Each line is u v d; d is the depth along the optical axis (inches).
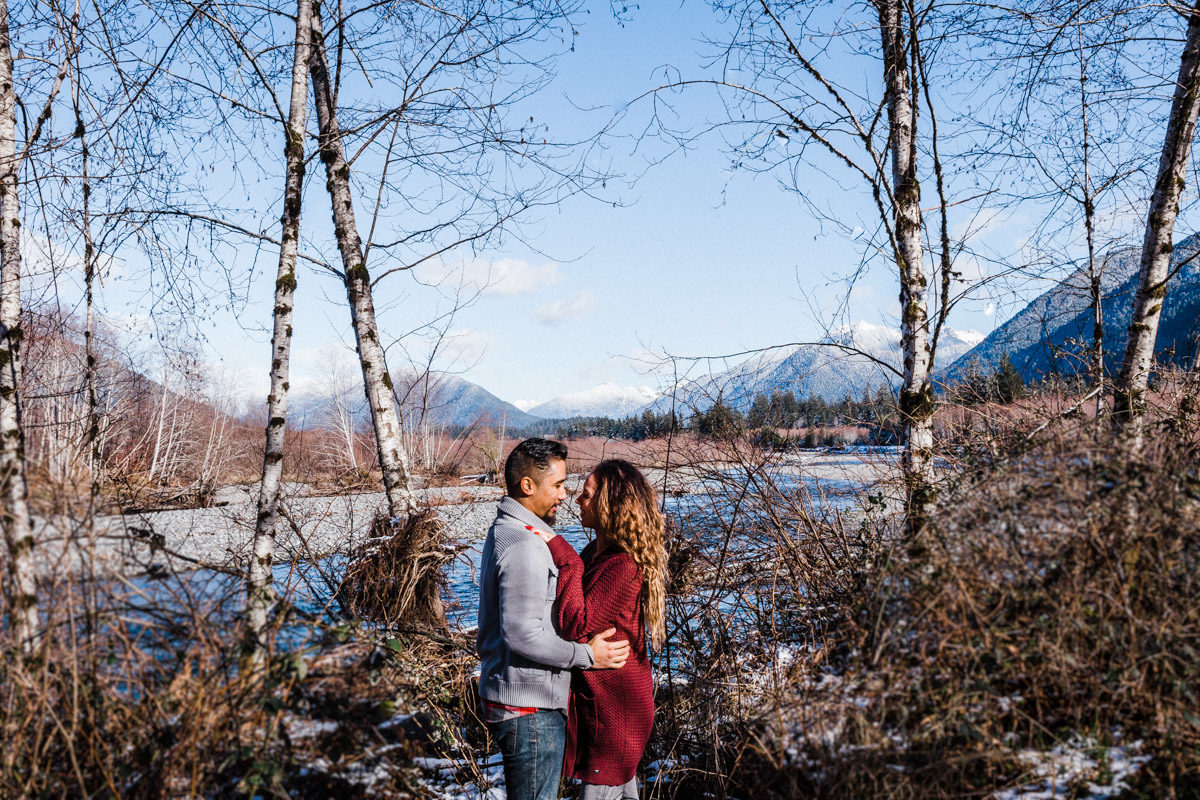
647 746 143.3
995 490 113.1
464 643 184.1
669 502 190.4
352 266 261.6
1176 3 193.5
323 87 263.3
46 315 182.2
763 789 102.0
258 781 84.2
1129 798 87.8
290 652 93.2
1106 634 94.7
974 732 92.9
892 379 194.4
